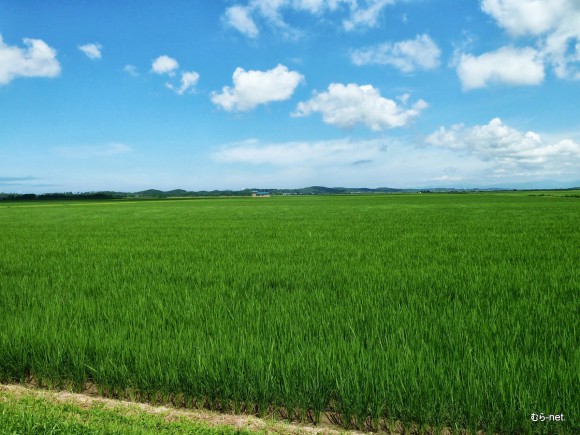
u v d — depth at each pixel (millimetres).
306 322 5172
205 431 3309
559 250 11852
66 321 5461
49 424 3264
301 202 78812
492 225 21641
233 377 3793
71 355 4320
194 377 3844
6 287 7738
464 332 4699
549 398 3293
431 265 9508
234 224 25203
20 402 3861
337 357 4035
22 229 23078
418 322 5152
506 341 4406
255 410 3799
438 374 3600
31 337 4723
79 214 42125
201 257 11516
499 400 3332
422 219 27344
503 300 6250
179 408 3865
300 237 16797
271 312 5637
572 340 4445
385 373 3617
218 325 5062
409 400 3430
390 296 6504
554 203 54531
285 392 3648
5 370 4477
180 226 24250
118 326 5121
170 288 7410
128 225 25578
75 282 8188
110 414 3629
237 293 6934
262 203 75812
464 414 3355
